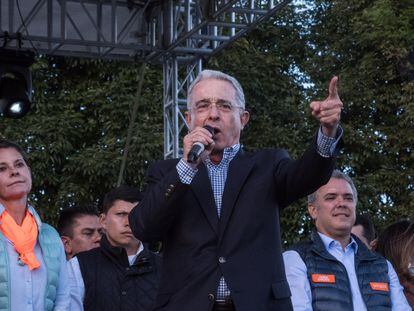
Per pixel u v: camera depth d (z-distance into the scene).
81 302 4.80
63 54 9.23
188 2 8.84
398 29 14.54
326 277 4.28
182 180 3.04
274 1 8.88
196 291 3.06
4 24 8.81
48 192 14.13
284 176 3.19
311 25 16.33
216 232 3.11
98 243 5.91
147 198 3.11
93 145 14.13
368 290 4.33
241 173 3.20
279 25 16.20
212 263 3.07
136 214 3.13
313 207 4.60
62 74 15.09
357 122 15.20
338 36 15.89
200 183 3.18
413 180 14.56
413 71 14.73
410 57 14.67
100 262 5.00
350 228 4.46
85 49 9.30
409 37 14.48
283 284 3.11
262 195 3.18
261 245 3.12
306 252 4.36
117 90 14.42
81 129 14.45
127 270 4.98
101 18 9.07
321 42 16.14
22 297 3.89
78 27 9.14
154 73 14.70
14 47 8.87
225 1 8.43
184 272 3.09
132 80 14.51
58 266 4.06
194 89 3.28
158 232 3.11
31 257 3.94
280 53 16.17
